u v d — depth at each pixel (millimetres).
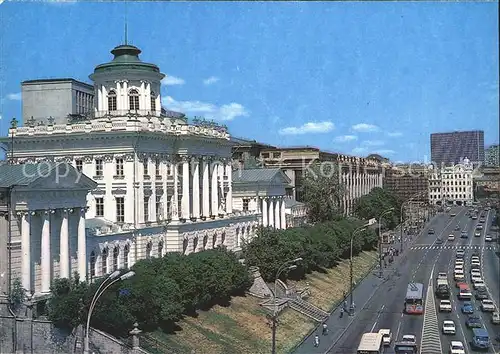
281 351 85625
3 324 70250
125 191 101375
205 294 89500
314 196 183625
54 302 70000
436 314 109188
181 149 113812
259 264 114688
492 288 128000
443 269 154125
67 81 122875
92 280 87312
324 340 92188
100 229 91375
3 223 74062
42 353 69000
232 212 133500
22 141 105188
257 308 98688
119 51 115562
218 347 80625
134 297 73688
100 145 102375
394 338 92312
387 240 198875
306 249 126062
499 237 190375
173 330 80438
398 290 130500
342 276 139625
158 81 117188
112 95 114188
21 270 74812
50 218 78938
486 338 85938
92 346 68062
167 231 109250
